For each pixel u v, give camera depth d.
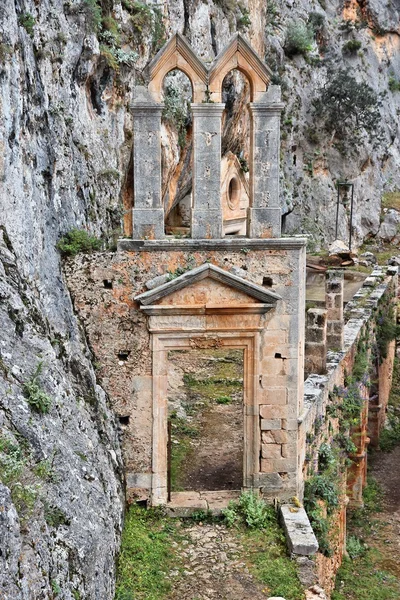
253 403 13.04
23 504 7.53
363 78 58.88
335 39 58.34
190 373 21.83
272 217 12.80
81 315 12.80
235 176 31.94
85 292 12.76
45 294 11.42
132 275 12.72
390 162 59.88
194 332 12.80
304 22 54.84
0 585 6.30
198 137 12.66
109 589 9.53
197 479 14.91
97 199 16.47
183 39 12.41
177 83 23.58
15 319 9.72
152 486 12.97
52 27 14.73
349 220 50.81
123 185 19.75
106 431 11.95
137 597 10.27
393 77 64.12
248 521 12.57
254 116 12.65
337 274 19.41
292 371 12.98
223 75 12.59
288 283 12.78
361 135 54.31
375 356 25.28
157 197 12.77
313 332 17.14
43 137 12.69
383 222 54.78
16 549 6.79
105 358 12.84
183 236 13.22
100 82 17.80
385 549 18.48
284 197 46.88
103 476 10.78
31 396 9.04
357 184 53.66
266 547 12.01
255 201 12.80
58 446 9.16
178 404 19.25
